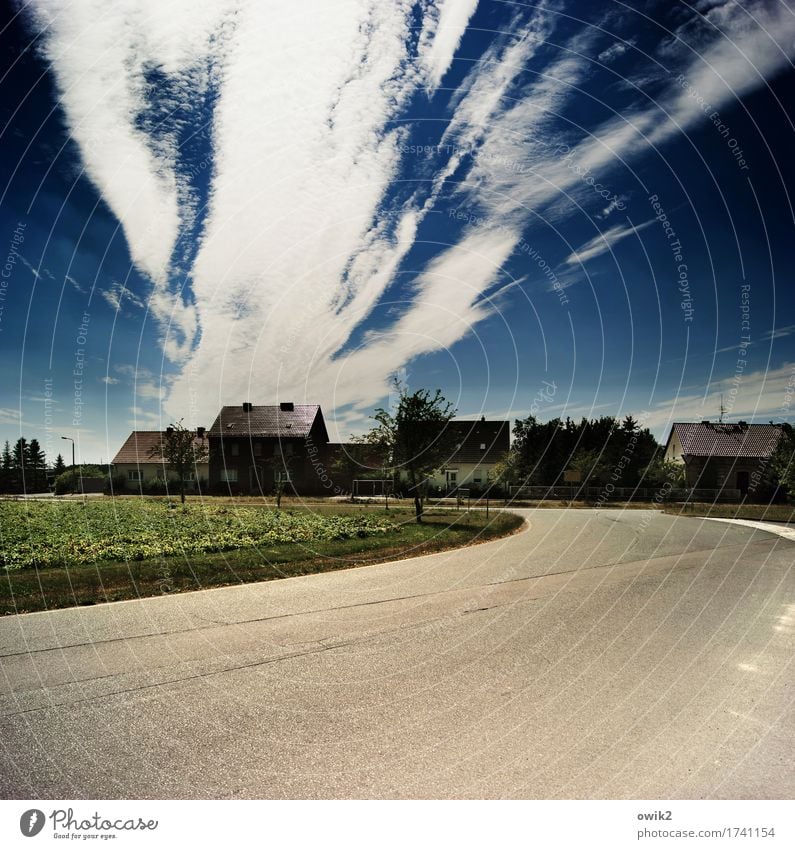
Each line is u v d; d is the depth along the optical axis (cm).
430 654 514
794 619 625
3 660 501
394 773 316
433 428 1944
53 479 4481
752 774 311
